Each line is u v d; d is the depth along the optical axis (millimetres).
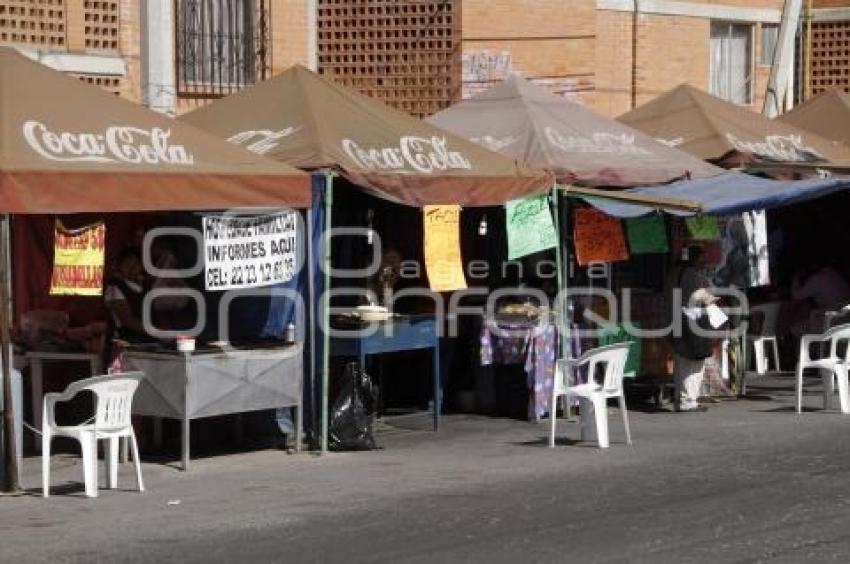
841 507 12047
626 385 19359
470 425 17344
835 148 22891
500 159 16828
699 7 28375
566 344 17859
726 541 10758
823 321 20766
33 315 15664
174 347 14453
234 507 12336
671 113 21812
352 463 14672
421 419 17750
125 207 13188
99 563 10297
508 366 18016
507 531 11188
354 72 24375
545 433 16688
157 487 13344
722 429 16875
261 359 14695
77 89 13836
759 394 20172
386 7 24234
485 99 19266
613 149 18703
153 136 13852
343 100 16312
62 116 13375
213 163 14023
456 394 18422
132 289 15438
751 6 29453
